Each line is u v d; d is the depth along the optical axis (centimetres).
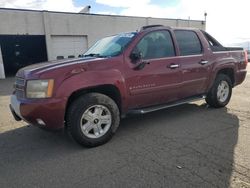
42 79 371
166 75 482
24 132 491
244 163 335
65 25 2073
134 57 438
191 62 523
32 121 386
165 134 452
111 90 430
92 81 394
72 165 348
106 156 372
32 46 2184
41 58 2212
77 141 396
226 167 326
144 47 462
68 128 396
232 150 375
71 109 387
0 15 1802
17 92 418
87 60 412
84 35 2180
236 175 306
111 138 430
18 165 355
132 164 344
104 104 407
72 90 380
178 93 516
